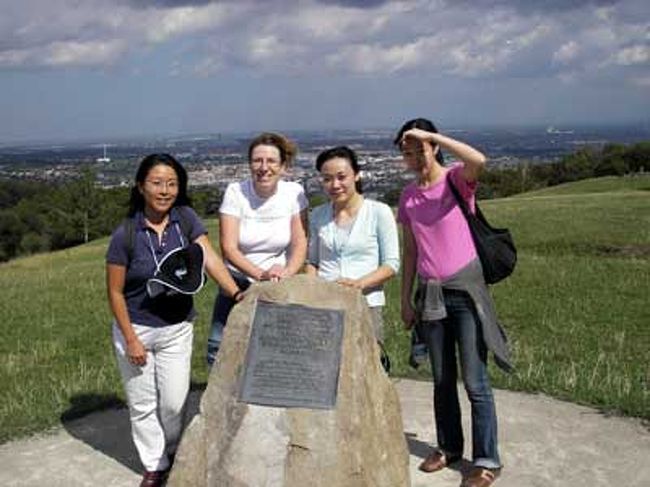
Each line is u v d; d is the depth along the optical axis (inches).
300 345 183.5
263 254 220.7
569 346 360.2
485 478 205.0
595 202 1058.7
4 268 946.1
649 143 2455.7
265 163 214.4
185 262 200.8
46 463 233.6
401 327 410.6
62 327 454.0
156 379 208.4
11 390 317.1
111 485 219.1
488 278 198.7
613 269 562.6
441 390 214.5
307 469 171.6
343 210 207.0
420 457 229.1
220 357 186.1
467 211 195.3
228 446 175.8
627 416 257.0
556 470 218.1
